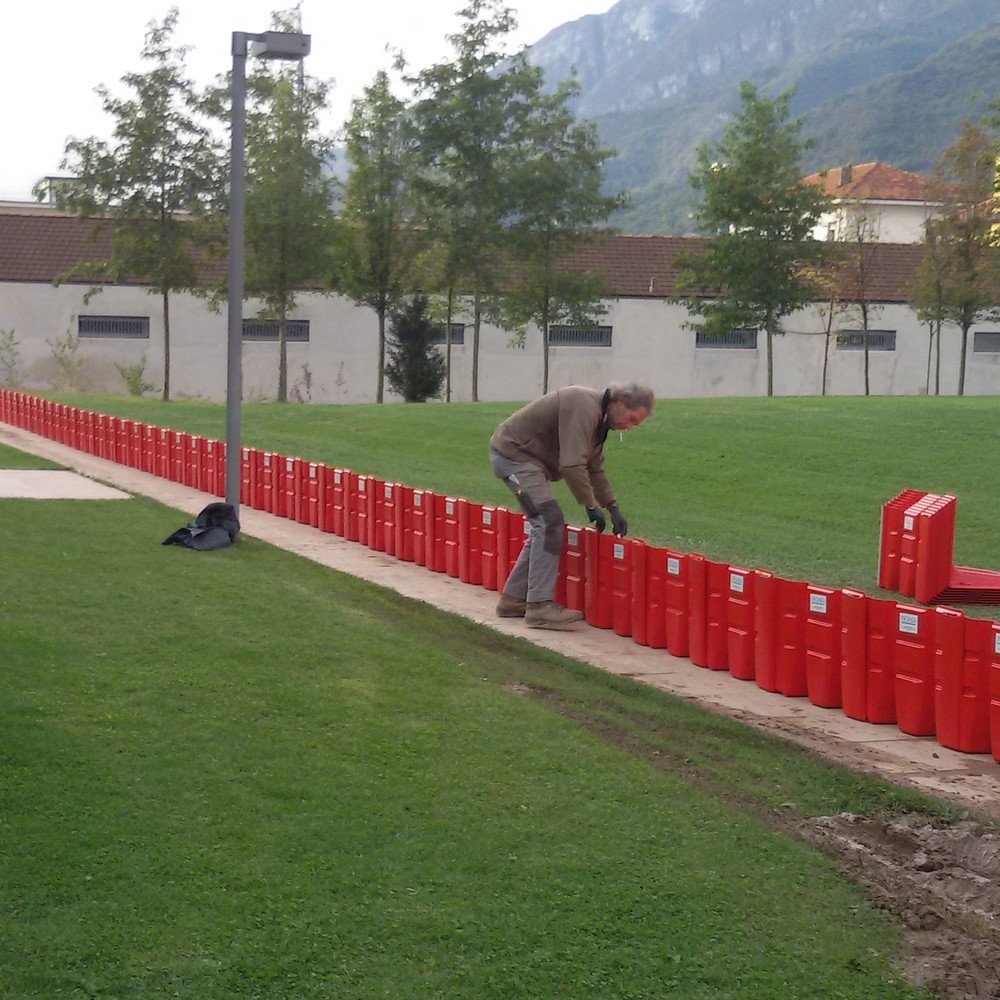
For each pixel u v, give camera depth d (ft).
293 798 19.92
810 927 16.94
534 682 27.99
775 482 62.18
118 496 53.42
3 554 36.78
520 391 160.35
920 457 66.69
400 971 15.34
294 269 128.06
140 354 151.74
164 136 124.67
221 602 32.35
